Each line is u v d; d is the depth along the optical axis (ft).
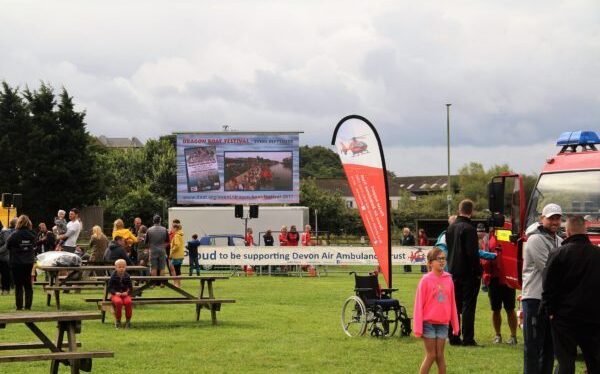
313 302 81.82
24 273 70.54
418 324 37.58
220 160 176.45
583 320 33.50
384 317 54.60
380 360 45.44
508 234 58.59
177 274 107.45
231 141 176.14
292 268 138.00
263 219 163.73
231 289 99.96
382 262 58.08
